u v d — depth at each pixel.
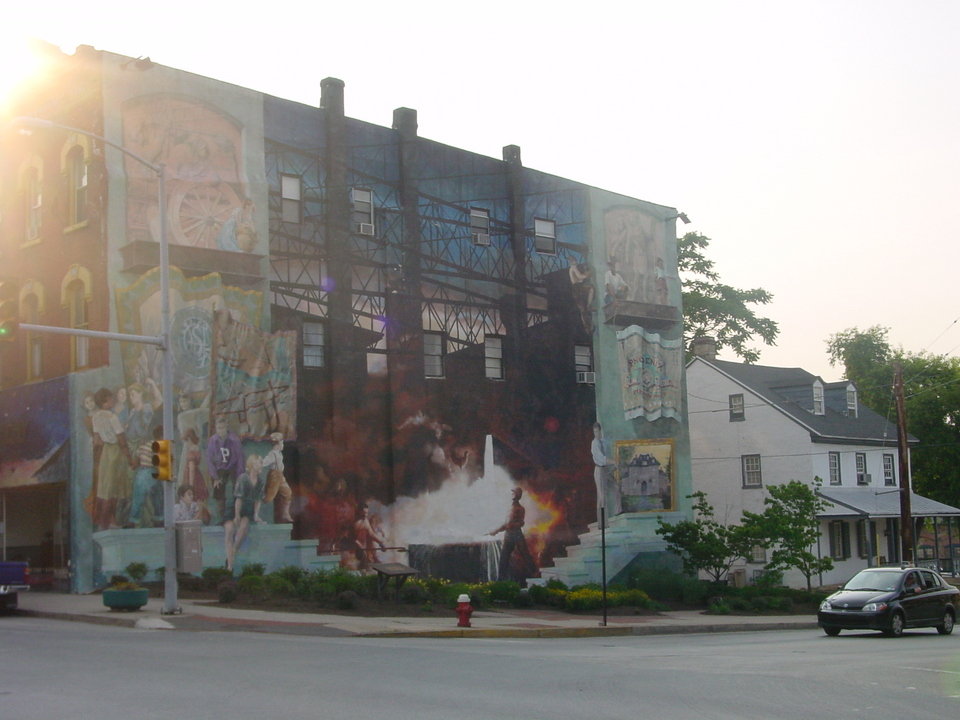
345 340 35.75
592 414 43.41
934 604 26.67
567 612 32.16
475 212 40.66
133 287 31.03
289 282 34.59
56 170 33.09
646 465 45.19
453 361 39.00
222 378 32.44
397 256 37.78
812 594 39.59
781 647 21.38
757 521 39.25
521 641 22.70
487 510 39.12
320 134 36.22
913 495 58.47
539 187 43.03
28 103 34.41
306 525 33.91
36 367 33.81
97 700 11.45
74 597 28.64
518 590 33.38
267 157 34.59
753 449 53.78
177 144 32.50
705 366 56.28
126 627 22.23
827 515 49.62
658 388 46.38
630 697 12.21
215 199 33.06
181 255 31.89
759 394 53.69
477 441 39.25
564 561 41.31
